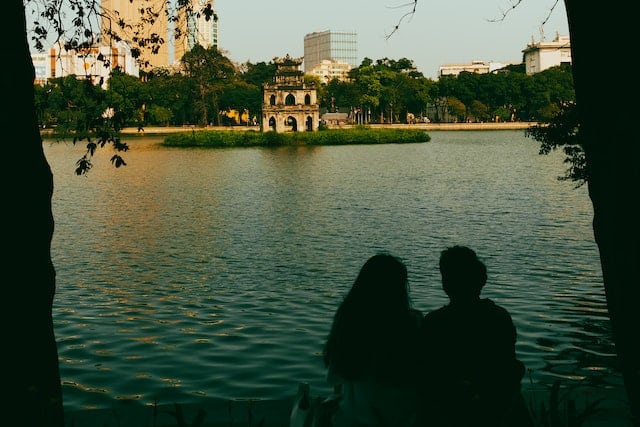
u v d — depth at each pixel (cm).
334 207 5044
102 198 5700
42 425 627
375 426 570
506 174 7469
